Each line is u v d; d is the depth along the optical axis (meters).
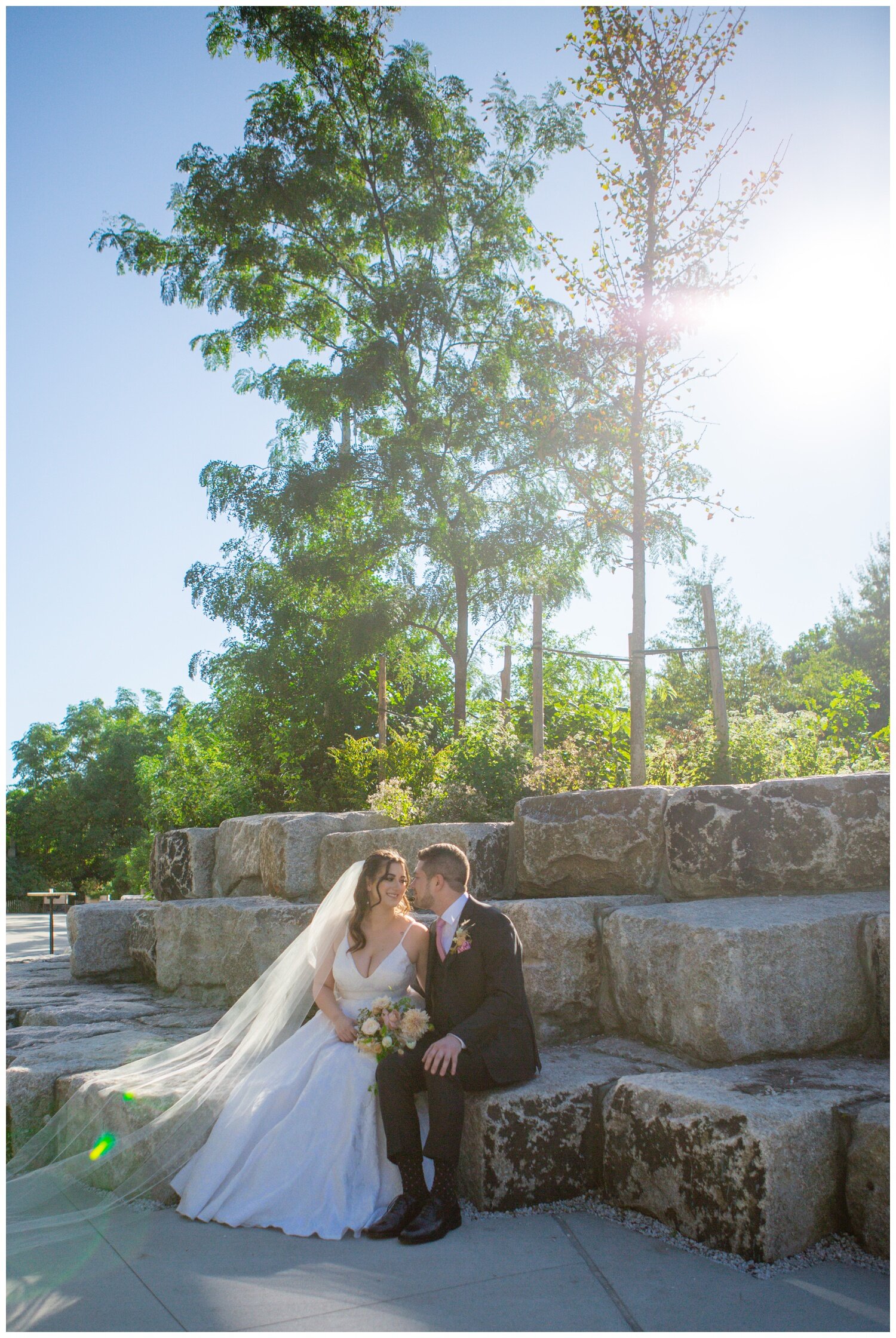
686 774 7.03
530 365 9.18
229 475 14.42
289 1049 4.13
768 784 4.88
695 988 4.04
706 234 7.38
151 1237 3.46
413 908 5.93
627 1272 2.99
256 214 14.86
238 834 7.88
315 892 6.97
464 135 14.82
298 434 15.88
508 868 6.02
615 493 8.35
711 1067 3.96
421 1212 3.48
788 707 14.77
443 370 14.62
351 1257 3.22
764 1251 2.97
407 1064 3.77
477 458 14.06
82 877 45.72
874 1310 2.68
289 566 14.13
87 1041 5.45
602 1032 4.76
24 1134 4.66
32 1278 3.08
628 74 7.43
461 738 9.39
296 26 14.00
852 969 4.17
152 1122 4.02
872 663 24.91
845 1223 3.16
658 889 5.16
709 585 7.30
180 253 16.12
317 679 13.80
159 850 8.78
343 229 15.54
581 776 7.35
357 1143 3.76
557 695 10.87
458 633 13.73
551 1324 2.64
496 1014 3.83
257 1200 3.62
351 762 11.11
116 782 44.75
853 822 4.71
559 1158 3.71
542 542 13.79
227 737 14.54
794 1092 3.39
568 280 7.86
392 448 13.80
